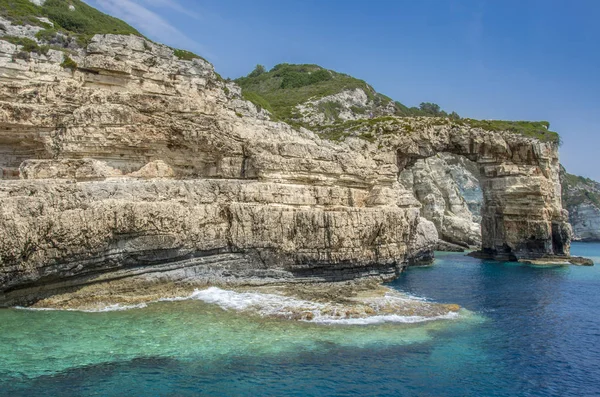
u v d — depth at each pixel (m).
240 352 18.41
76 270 22.80
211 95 35.41
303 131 38.34
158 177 29.50
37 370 16.05
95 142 27.92
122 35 34.03
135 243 24.52
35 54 29.77
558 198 56.91
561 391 16.67
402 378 17.05
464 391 16.34
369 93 84.69
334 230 31.02
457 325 23.62
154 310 23.08
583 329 24.08
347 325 22.16
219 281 28.33
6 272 20.77
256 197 29.80
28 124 27.50
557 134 58.38
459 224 70.56
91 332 19.67
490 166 55.97
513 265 49.94
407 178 69.56
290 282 30.33
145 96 29.86
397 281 36.72
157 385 15.46
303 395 15.40
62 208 22.16
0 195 21.27
